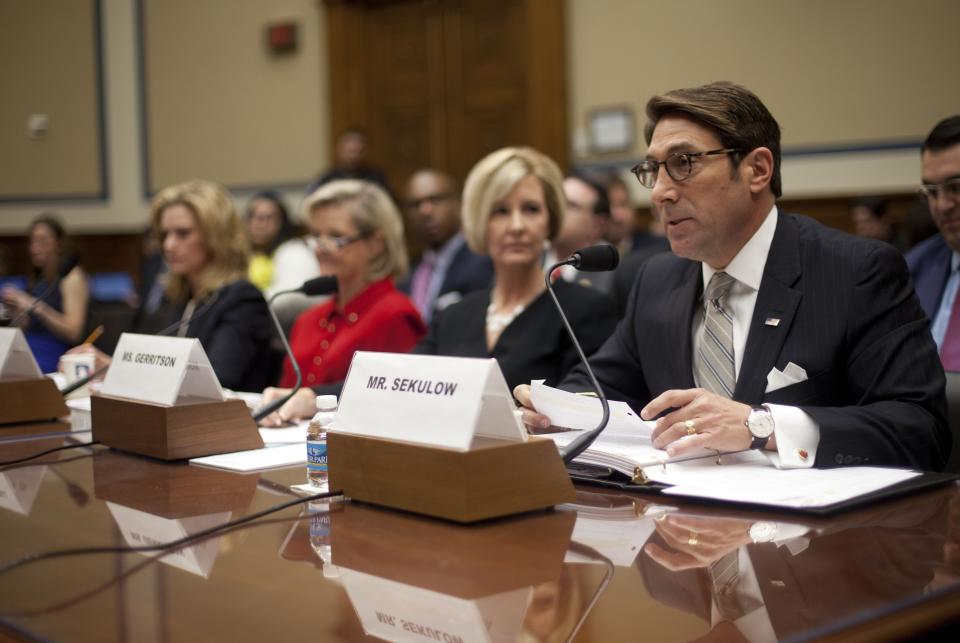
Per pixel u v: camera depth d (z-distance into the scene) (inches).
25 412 82.3
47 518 46.6
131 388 67.4
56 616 31.7
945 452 60.1
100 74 335.9
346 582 34.8
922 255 109.1
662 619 30.1
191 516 46.3
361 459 47.8
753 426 53.7
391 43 290.5
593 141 259.4
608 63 256.8
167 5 325.7
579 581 34.4
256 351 120.3
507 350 95.3
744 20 236.2
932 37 214.4
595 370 76.0
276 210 241.4
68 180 342.0
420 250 284.5
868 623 29.5
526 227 97.5
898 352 60.6
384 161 294.0
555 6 261.4
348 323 114.8
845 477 50.3
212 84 320.5
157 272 253.9
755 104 64.4
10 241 349.1
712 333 67.2
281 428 77.7
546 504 45.5
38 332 195.8
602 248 59.5
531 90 268.1
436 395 46.1
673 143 64.2
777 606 31.0
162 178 330.6
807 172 229.0
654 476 51.6
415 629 29.7
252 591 33.9
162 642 28.9
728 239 65.2
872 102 221.6
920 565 35.1
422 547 39.5
